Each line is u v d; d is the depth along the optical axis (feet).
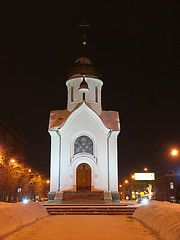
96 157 117.39
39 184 221.25
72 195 108.27
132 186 266.77
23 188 180.14
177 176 257.55
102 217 64.64
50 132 122.42
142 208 60.90
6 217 41.75
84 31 145.59
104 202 103.65
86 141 119.85
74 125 120.98
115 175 118.42
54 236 37.52
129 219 61.16
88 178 116.37
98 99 132.98
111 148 122.11
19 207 51.47
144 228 46.11
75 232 40.91
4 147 199.72
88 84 131.75
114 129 123.24
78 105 122.42
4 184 152.35
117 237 37.14
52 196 114.93
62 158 118.01
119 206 80.89
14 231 40.45
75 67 134.51
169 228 35.58
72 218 61.77
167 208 44.75
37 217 57.47
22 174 178.50
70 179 115.34
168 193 255.91
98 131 120.37
